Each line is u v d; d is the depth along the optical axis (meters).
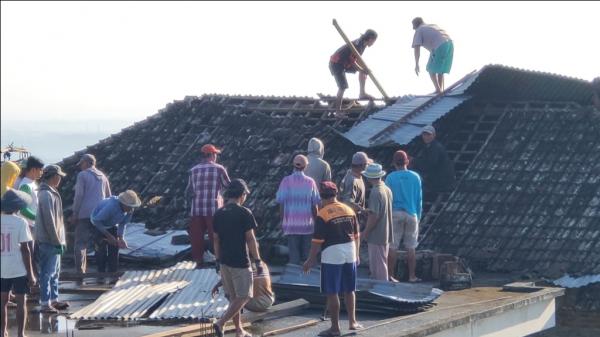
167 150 27.97
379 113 25.89
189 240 22.88
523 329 19.03
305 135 26.28
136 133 29.08
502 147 24.17
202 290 17.98
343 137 25.22
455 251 21.95
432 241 22.33
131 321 16.25
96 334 15.41
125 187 26.94
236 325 15.14
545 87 25.58
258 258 14.82
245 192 14.83
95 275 19.72
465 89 24.98
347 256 15.23
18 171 14.62
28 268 14.52
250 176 25.52
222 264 14.73
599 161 22.98
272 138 26.61
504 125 24.77
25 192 15.21
